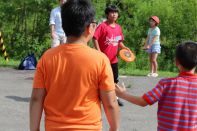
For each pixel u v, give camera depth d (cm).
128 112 839
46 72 343
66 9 339
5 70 1356
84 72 336
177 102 395
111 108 341
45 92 348
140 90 1088
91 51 341
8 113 792
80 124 336
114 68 830
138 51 2147
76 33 340
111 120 343
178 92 396
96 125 341
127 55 827
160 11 2175
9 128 701
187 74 404
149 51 1369
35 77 348
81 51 339
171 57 2164
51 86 341
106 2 2094
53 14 1030
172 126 394
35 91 348
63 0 923
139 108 877
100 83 338
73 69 337
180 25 2178
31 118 349
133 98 402
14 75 1242
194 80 400
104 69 338
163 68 2142
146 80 1259
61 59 340
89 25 342
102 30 816
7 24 2036
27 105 859
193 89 397
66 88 338
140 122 773
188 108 395
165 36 2178
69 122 336
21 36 2031
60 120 337
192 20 2180
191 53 403
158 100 400
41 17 2047
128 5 2200
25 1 2020
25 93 972
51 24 1027
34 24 2053
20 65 1382
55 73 340
